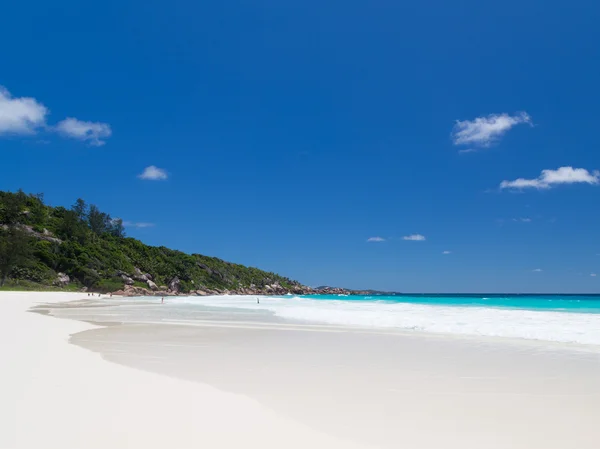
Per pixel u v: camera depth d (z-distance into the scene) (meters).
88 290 83.44
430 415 6.27
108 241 110.88
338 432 5.48
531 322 20.28
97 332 17.14
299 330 18.52
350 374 9.12
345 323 21.97
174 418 5.88
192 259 129.75
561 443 5.21
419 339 15.27
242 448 4.84
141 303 51.72
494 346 13.39
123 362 10.27
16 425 5.42
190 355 11.55
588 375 9.09
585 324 18.88
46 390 7.16
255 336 16.14
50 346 12.10
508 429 5.70
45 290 74.56
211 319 25.16
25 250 75.06
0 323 18.39
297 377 8.77
